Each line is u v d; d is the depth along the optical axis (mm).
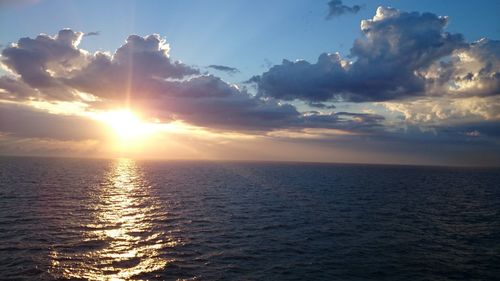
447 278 27766
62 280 25328
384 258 32344
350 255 33031
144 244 35250
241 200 68688
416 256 33125
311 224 46594
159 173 154000
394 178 150750
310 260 31391
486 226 47781
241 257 31891
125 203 61219
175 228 42719
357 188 98125
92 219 46062
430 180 144750
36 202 58156
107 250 32719
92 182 98812
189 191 82875
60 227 40812
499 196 87812
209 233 40656
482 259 32656
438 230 44656
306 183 112562
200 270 28297
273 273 28031
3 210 49750
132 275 26812
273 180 124062
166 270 28078
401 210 60000
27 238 35469
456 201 74875
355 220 49875
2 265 27641
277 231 42312
